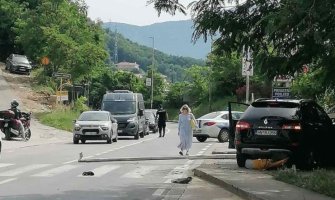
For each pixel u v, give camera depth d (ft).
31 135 112.06
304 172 49.83
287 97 71.61
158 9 43.19
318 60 42.29
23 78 189.67
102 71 214.48
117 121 115.55
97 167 57.47
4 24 242.17
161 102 364.79
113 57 579.48
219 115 107.55
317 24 31.14
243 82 257.75
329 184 37.76
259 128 51.67
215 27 43.96
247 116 52.75
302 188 39.04
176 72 561.02
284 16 31.22
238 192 38.96
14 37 239.50
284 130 50.88
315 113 55.16
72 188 42.32
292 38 34.94
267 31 32.48
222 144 97.30
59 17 183.32
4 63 239.91
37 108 150.51
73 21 184.75
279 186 39.93
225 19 43.57
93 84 308.60
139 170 54.95
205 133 105.60
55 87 176.14
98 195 38.88
